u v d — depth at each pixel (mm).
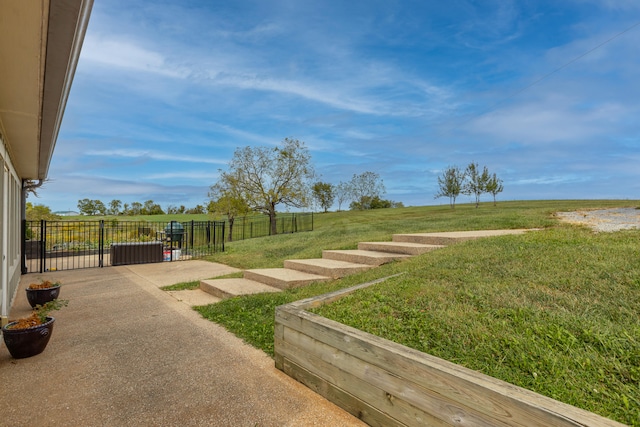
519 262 4133
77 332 3998
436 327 2795
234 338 3740
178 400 2469
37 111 3590
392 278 4316
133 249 10156
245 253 10914
